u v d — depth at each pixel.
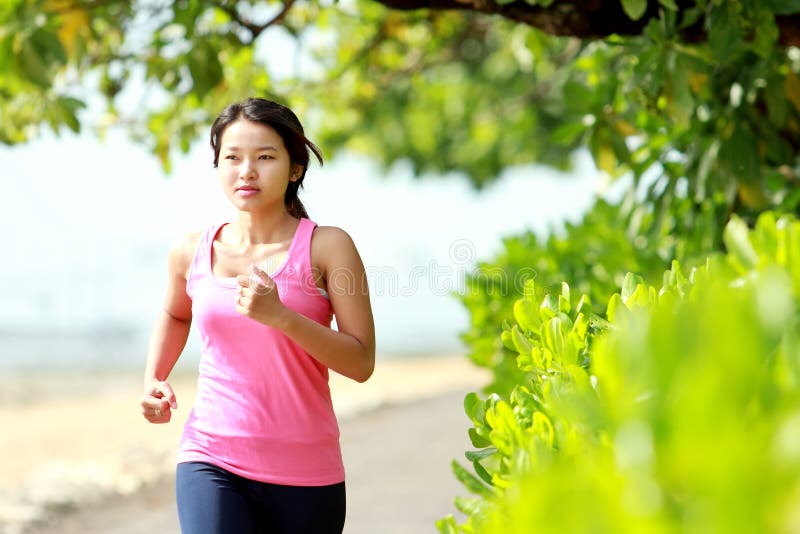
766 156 7.87
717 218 7.58
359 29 12.48
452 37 13.23
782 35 6.27
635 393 1.82
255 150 4.34
